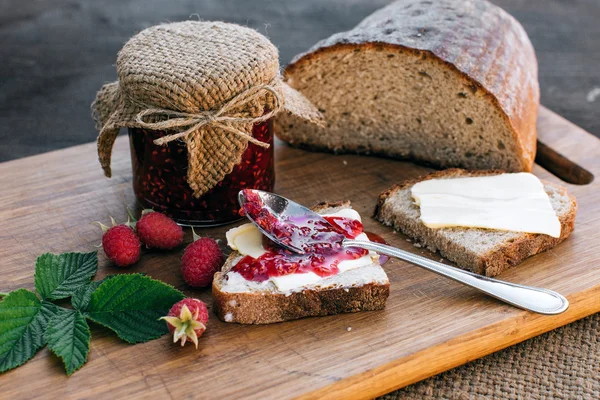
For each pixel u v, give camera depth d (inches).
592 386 18.6
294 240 20.0
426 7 25.3
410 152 24.8
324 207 21.4
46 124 27.8
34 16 33.8
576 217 22.3
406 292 19.8
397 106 24.2
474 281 19.5
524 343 19.6
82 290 19.4
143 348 18.4
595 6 35.3
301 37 32.0
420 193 21.8
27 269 20.6
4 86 29.5
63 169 23.9
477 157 24.0
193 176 20.3
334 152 25.2
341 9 34.5
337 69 24.0
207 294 19.9
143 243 21.0
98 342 18.6
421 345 18.4
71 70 30.5
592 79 30.5
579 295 19.7
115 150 24.8
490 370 19.0
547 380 18.8
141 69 20.0
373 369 17.9
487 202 21.5
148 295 19.0
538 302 19.3
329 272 19.3
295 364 18.1
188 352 18.3
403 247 21.4
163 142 19.4
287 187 23.5
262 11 34.0
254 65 20.1
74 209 22.5
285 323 19.1
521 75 24.6
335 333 18.8
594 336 19.8
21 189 23.1
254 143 20.5
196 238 20.3
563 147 24.9
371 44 23.4
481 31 24.5
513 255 20.5
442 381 18.8
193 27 21.4
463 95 23.2
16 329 18.6
